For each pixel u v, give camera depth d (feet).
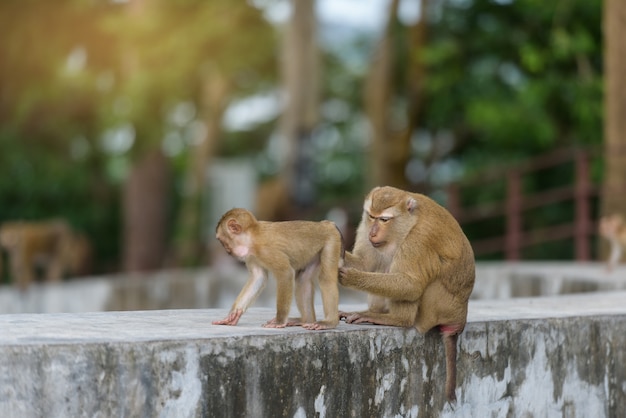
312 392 15.07
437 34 68.74
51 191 82.23
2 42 63.67
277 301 15.69
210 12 61.00
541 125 61.98
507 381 17.83
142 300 48.52
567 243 70.38
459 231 16.80
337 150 100.63
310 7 59.98
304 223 16.05
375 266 17.31
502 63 67.10
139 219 75.05
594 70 63.00
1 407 12.61
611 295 24.85
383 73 67.51
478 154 77.15
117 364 13.24
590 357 19.20
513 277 38.11
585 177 44.34
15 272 57.21
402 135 69.67
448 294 16.47
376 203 16.61
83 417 13.02
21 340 13.21
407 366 16.46
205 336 14.11
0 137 68.69
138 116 59.77
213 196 67.36
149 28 59.26
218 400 14.02
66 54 65.00
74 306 49.80
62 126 68.95
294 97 60.08
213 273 48.42
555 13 59.36
